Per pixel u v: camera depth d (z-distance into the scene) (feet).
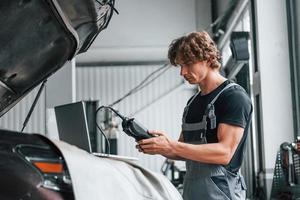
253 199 14.76
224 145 5.89
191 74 6.35
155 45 27.04
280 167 11.14
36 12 4.37
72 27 5.02
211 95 6.35
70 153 2.93
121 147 28.17
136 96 29.22
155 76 28.99
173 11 27.07
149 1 27.22
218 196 6.11
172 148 5.67
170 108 29.07
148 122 29.09
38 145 2.89
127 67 29.35
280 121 14.03
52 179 2.76
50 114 13.56
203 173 6.20
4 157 2.74
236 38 15.66
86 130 6.42
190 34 6.38
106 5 5.36
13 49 4.48
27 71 4.90
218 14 24.70
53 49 4.98
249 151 16.38
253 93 15.25
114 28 27.25
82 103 6.45
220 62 6.57
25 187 2.68
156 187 3.37
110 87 29.43
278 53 14.29
